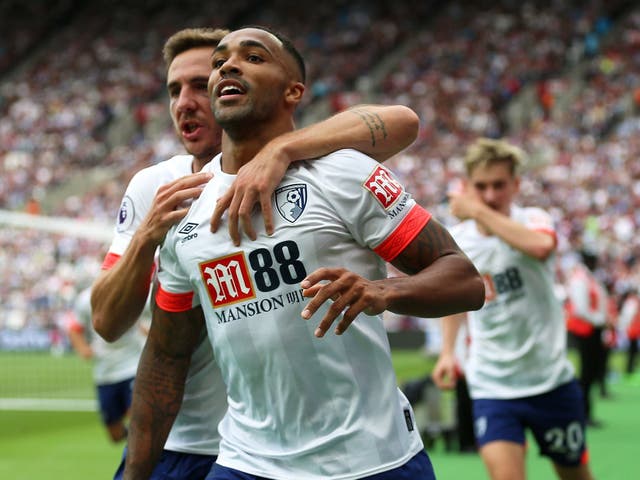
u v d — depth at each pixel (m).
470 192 7.75
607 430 14.12
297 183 3.88
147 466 4.55
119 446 13.64
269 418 4.00
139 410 4.57
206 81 4.96
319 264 3.82
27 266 39.69
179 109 4.98
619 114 42.84
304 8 59.31
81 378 25.86
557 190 37.31
